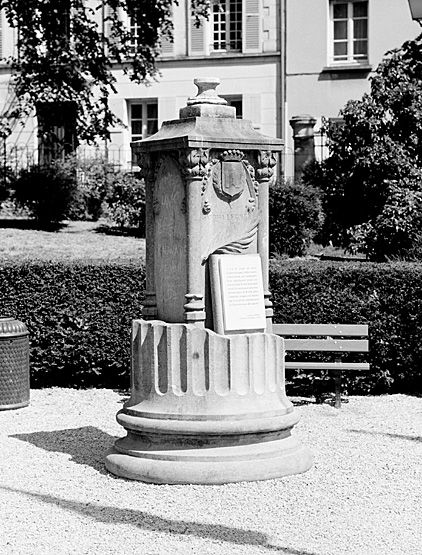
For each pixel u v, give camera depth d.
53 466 8.85
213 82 8.80
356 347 11.81
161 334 8.38
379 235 17.38
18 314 12.75
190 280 8.38
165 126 8.80
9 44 34.56
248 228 8.66
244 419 8.23
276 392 8.52
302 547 6.68
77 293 12.73
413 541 6.80
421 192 17.69
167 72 34.03
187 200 8.38
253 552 6.59
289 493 7.87
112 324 12.71
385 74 19.44
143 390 8.52
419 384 12.59
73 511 7.48
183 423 8.17
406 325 12.27
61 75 26.86
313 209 22.84
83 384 13.05
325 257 20.34
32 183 27.03
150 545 6.73
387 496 7.86
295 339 12.01
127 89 34.19
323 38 32.94
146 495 7.84
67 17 27.19
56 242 24.11
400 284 12.26
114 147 33.94
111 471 8.52
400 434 10.15
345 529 7.05
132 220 27.02
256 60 33.44
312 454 8.81
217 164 8.52
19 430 10.48
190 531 7.00
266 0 33.22
